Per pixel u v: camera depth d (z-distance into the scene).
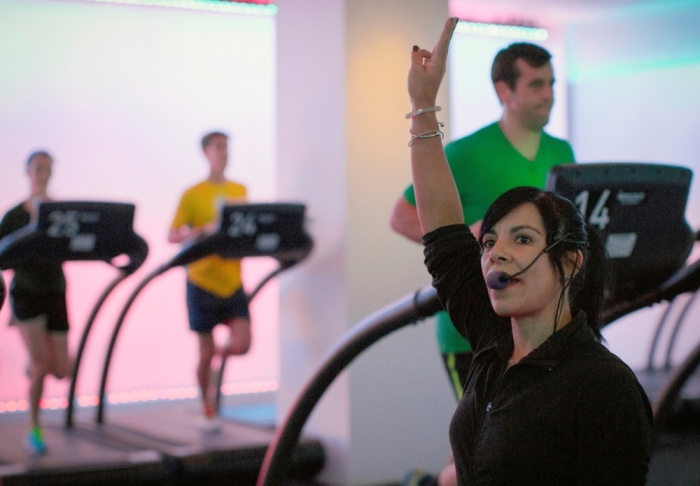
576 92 6.69
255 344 6.25
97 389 5.81
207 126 6.00
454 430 1.41
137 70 5.82
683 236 2.29
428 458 4.26
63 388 5.72
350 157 4.18
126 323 5.88
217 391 5.02
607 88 6.64
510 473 1.26
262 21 6.14
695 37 6.31
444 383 4.32
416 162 1.68
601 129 6.66
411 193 2.61
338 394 4.18
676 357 6.86
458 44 6.45
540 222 1.31
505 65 2.53
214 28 6.01
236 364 6.20
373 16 4.24
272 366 6.29
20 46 5.53
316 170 4.38
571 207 1.34
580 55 6.65
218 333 6.28
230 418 5.27
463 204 2.57
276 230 4.19
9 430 4.94
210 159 4.91
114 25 5.75
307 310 4.48
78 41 5.67
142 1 5.74
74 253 4.16
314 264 4.41
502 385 1.34
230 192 4.93
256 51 6.13
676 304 6.80
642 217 2.22
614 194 2.17
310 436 4.38
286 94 4.64
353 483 4.07
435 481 2.14
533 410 1.26
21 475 3.69
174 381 6.00
